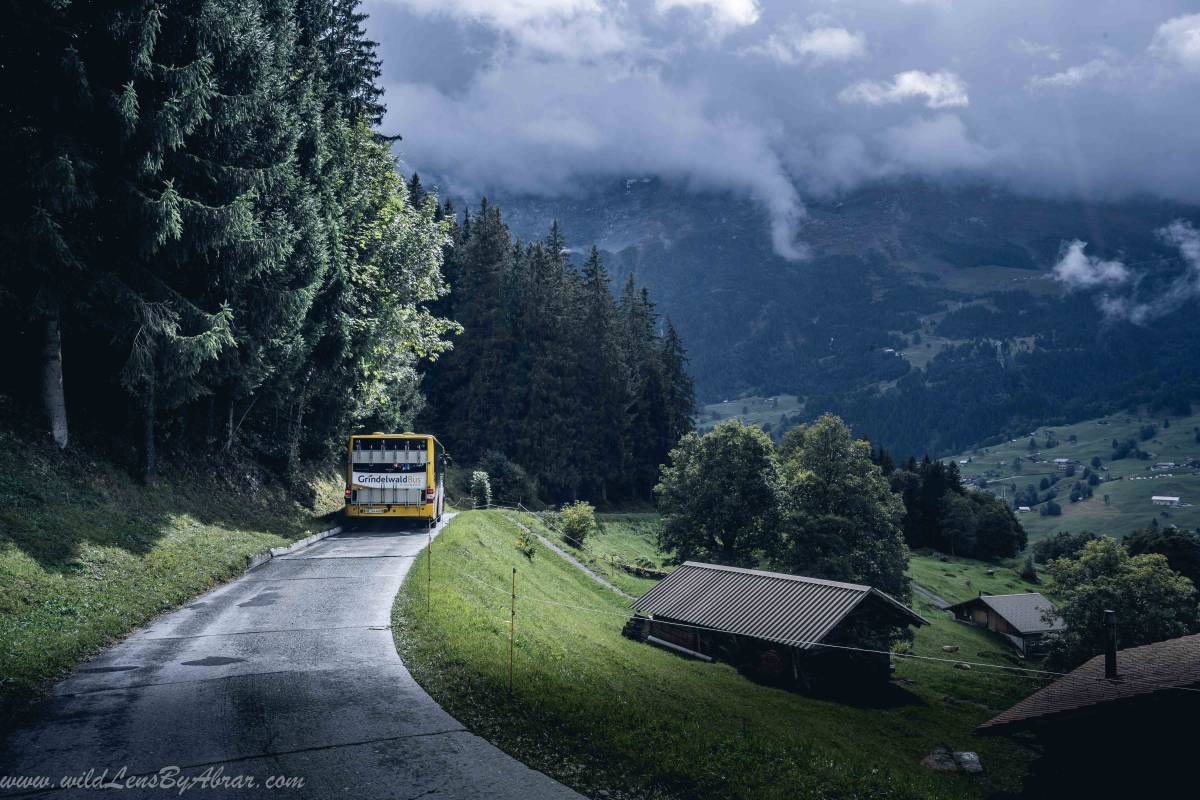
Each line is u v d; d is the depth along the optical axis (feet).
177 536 76.79
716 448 205.36
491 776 32.53
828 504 201.98
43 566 55.77
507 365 257.75
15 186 61.82
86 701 39.11
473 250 254.47
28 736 34.27
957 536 456.86
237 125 78.69
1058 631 202.08
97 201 67.77
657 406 321.11
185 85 67.92
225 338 74.49
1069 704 70.18
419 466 118.62
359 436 118.52
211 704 39.14
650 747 37.42
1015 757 97.60
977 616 292.81
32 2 61.00
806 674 111.45
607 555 206.18
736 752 38.99
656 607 125.29
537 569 135.54
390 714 39.04
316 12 117.80
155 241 68.28
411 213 142.72
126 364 69.56
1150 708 65.31
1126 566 197.88
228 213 71.05
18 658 42.63
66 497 67.87
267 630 54.95
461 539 110.93
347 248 116.37
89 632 49.44
